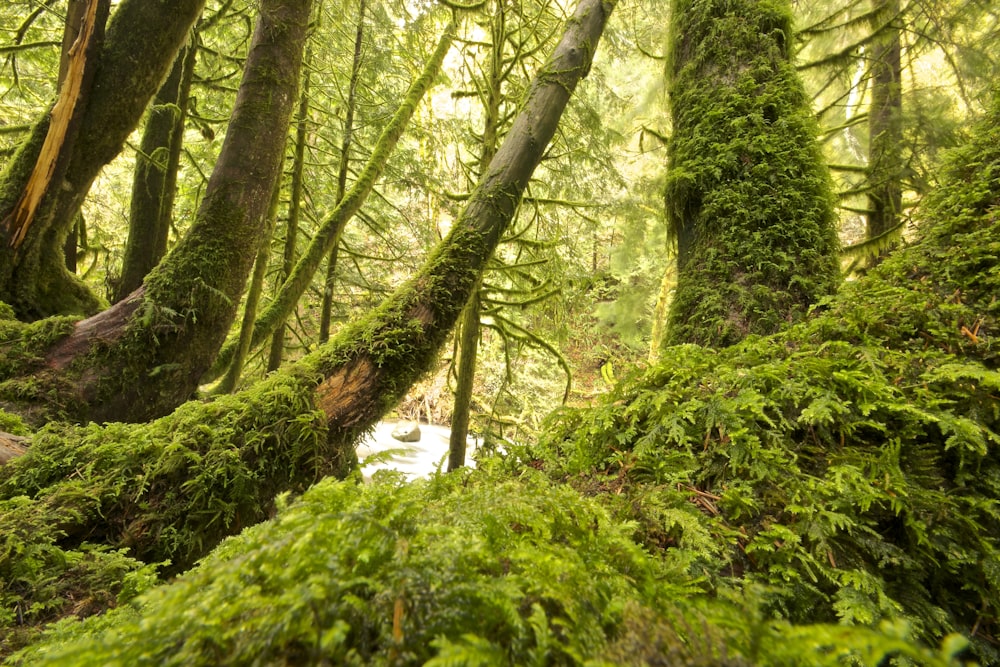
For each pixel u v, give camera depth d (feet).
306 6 10.64
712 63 7.06
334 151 20.53
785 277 5.78
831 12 19.22
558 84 10.84
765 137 6.25
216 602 1.65
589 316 26.11
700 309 5.99
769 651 1.53
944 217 5.14
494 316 19.74
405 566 1.80
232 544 2.69
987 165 5.06
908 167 15.65
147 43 11.03
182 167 21.49
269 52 10.32
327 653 1.47
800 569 2.82
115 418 8.93
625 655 1.52
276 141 10.61
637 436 4.10
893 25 16.22
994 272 4.21
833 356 4.15
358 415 8.14
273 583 1.72
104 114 10.89
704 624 1.64
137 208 16.26
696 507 3.30
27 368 8.61
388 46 18.74
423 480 3.51
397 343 8.55
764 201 6.06
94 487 5.92
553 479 3.98
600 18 11.43
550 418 4.87
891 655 2.39
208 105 19.99
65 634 3.12
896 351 3.99
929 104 16.34
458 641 1.56
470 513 2.54
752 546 2.87
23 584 4.47
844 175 20.04
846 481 3.14
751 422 3.72
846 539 2.91
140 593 4.11
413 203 22.67
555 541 2.54
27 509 5.36
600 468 3.99
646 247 25.09
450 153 23.35
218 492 6.44
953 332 4.01
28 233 10.87
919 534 2.82
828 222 6.12
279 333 18.56
